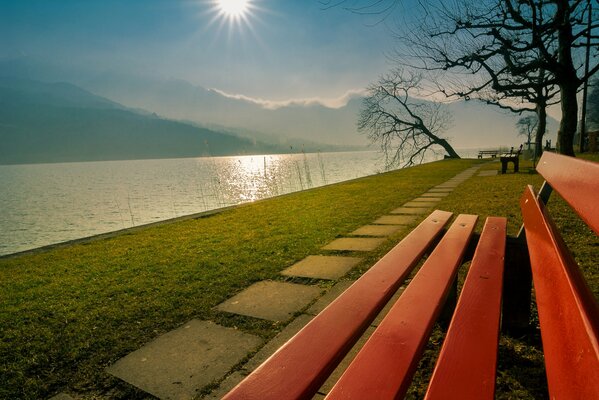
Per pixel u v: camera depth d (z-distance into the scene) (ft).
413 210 26.50
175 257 17.58
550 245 4.68
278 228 22.95
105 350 9.14
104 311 11.56
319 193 41.04
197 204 102.99
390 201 31.78
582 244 15.44
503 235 8.75
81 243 22.26
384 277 5.83
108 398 7.29
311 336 3.94
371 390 3.18
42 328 10.55
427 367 7.73
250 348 8.85
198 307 11.50
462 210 25.07
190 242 20.67
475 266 6.68
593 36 41.14
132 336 9.82
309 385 3.06
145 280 14.39
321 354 3.55
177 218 29.35
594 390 2.01
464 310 4.98
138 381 7.75
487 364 3.68
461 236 8.57
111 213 100.42
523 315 8.95
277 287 12.87
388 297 5.13
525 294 8.86
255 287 13.00
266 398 2.90
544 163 7.70
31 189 219.20
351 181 55.67
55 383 7.89
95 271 16.07
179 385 7.53
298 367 3.33
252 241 19.90
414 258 6.86
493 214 22.88
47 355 9.02
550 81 45.91
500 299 5.25
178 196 128.98
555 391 2.77
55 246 21.77
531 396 6.80
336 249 17.19
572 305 2.93
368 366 3.55
